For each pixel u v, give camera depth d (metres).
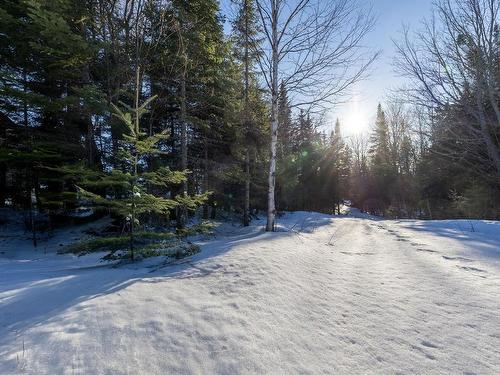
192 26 12.52
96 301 3.59
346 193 59.56
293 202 41.41
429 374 2.66
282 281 4.97
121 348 2.64
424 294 4.76
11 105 12.91
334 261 7.27
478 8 14.14
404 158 39.91
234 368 2.55
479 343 3.21
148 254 6.37
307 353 2.91
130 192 6.28
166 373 2.39
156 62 12.88
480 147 17.33
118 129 11.09
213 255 6.43
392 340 3.26
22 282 4.71
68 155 12.88
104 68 12.53
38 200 13.02
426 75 16.03
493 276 5.75
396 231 15.23
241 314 3.56
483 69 14.37
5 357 2.40
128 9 12.52
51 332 2.81
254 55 12.53
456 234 12.72
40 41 10.93
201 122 13.77
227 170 17.16
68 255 9.32
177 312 3.43
